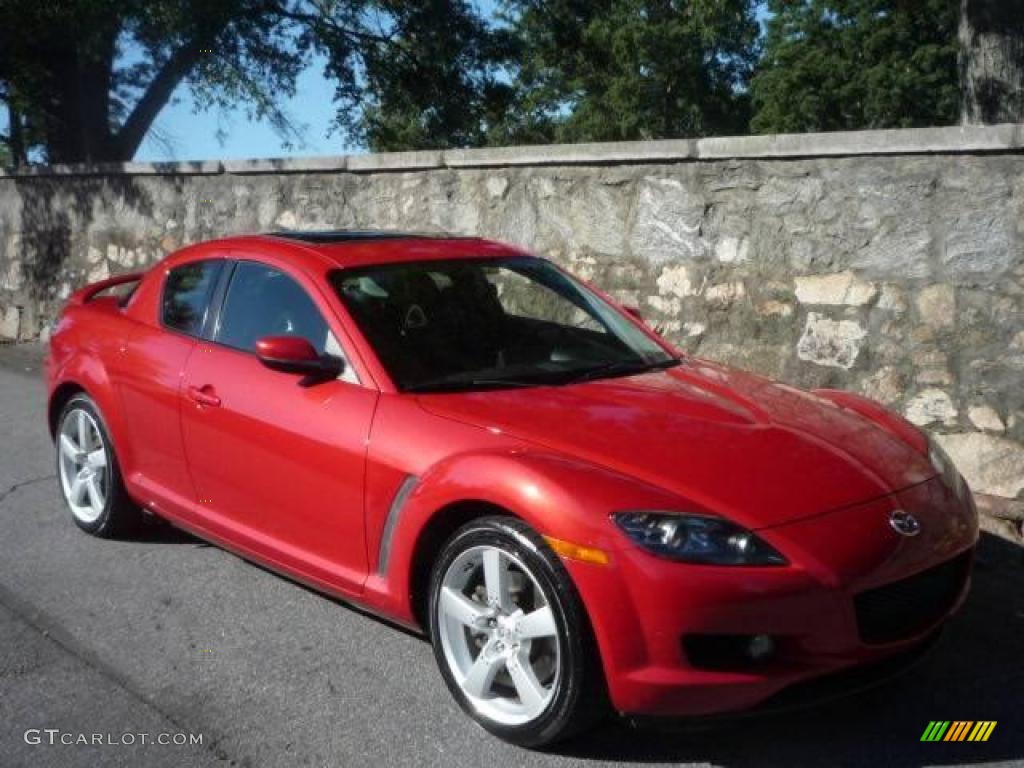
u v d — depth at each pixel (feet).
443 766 11.32
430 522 12.28
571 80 136.56
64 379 18.49
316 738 11.95
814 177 20.63
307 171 30.42
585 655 10.87
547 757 11.44
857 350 20.26
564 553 10.81
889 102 112.16
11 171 41.16
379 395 13.42
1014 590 15.53
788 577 10.52
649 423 12.41
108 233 37.86
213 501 15.66
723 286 22.08
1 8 52.39
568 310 15.99
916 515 11.64
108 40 54.54
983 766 11.13
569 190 24.53
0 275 42.86
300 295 14.99
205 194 33.91
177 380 16.01
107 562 17.37
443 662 12.26
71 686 13.26
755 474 11.41
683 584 10.41
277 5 59.88
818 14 119.24
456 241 16.81
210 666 13.73
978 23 28.66
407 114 70.69
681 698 10.57
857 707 12.39
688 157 22.22
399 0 62.03
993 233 18.60
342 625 14.89
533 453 11.70
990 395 18.76
